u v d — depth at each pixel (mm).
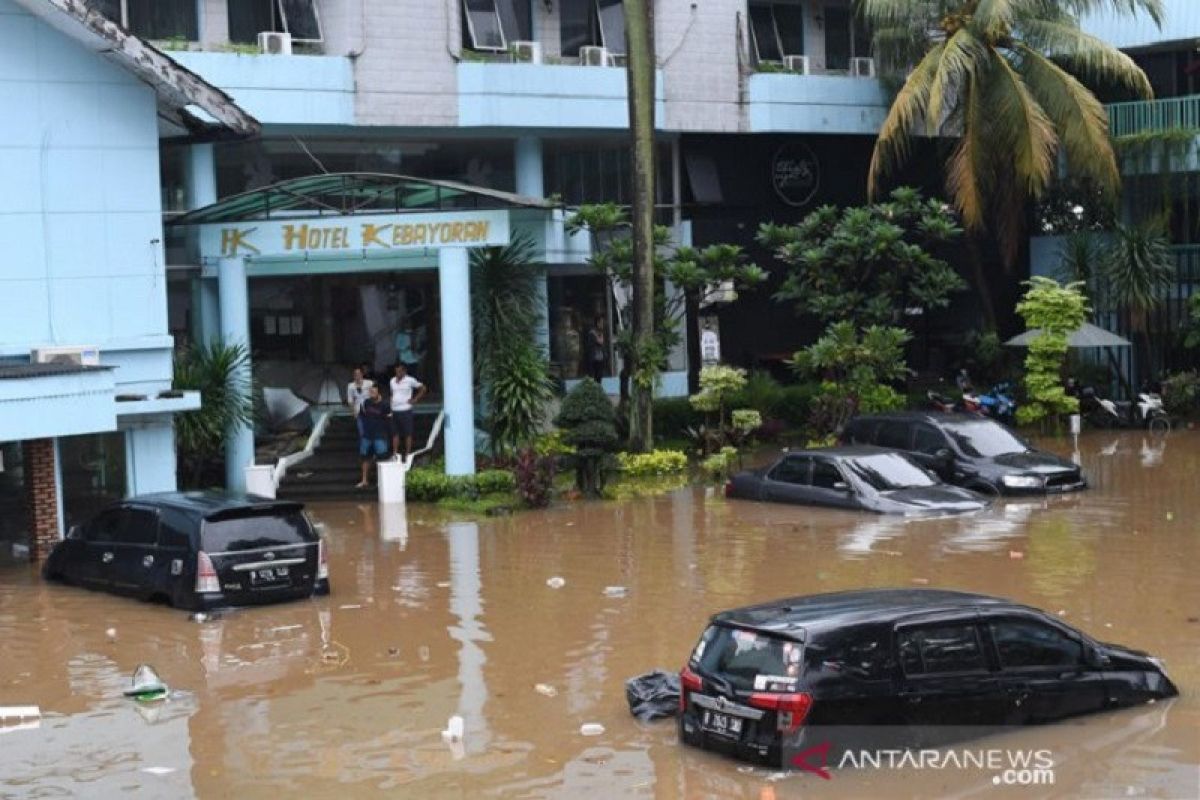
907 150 39781
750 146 37969
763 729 11617
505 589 19266
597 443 27031
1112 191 36250
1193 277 38750
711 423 34781
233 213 28438
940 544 21188
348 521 25672
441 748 12750
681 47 35938
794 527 23234
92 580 19828
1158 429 35281
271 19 31828
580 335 36125
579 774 11914
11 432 21344
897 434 27531
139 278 24844
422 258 29266
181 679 15336
